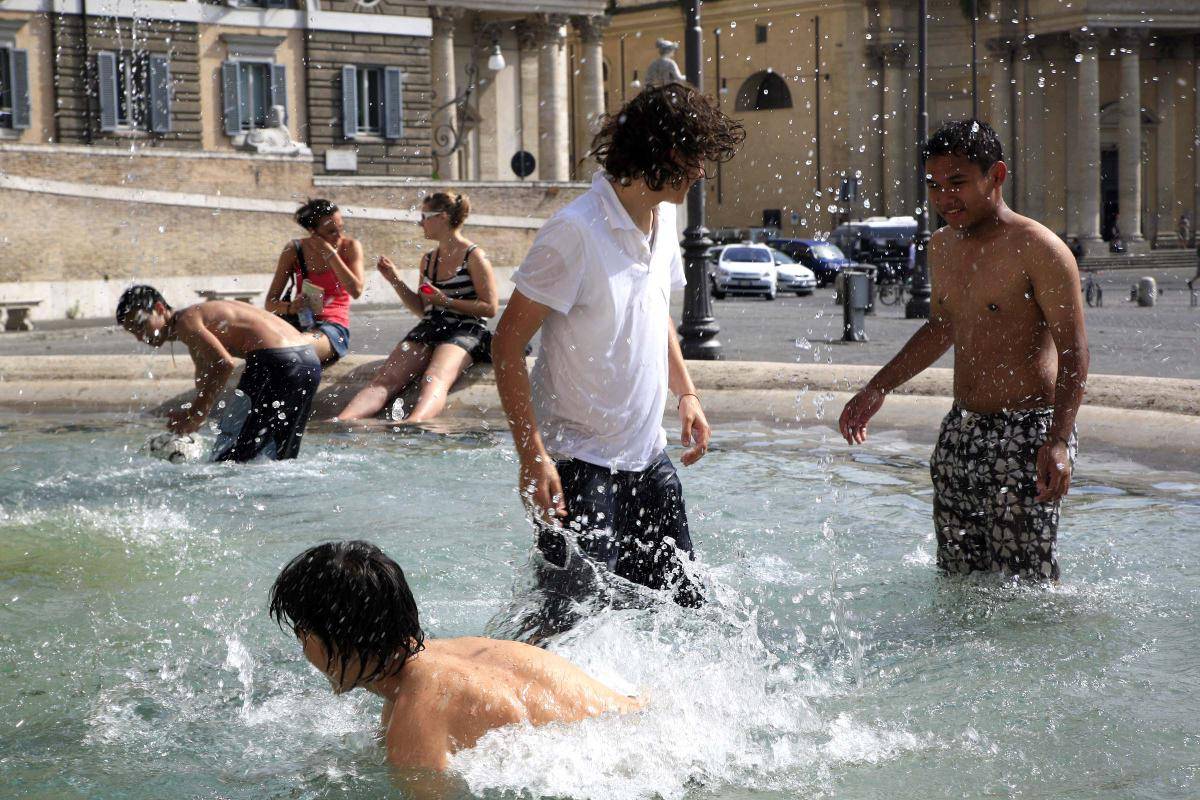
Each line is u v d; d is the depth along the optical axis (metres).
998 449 4.52
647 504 4.05
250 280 35.56
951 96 62.66
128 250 33.41
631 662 3.63
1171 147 64.00
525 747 2.93
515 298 3.80
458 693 2.98
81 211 32.53
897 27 61.69
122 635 4.18
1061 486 4.34
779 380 9.42
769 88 64.44
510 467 7.36
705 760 3.00
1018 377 4.50
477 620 4.25
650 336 3.94
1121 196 60.62
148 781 2.98
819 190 62.81
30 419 9.71
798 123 63.03
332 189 37.09
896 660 3.78
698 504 6.16
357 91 42.81
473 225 39.69
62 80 37.09
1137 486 6.36
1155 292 30.25
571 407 3.91
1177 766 2.93
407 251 38.34
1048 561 4.53
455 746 2.94
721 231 60.94
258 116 41.31
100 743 3.23
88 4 37.22
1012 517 4.53
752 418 8.93
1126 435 7.29
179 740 3.25
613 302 3.82
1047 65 61.41
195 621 4.33
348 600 2.93
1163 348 17.67
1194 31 61.25
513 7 47.91
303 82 41.84
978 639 3.96
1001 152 4.50
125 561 5.18
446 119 47.44
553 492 3.81
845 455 7.57
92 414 9.98
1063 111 61.78
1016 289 4.43
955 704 3.39
